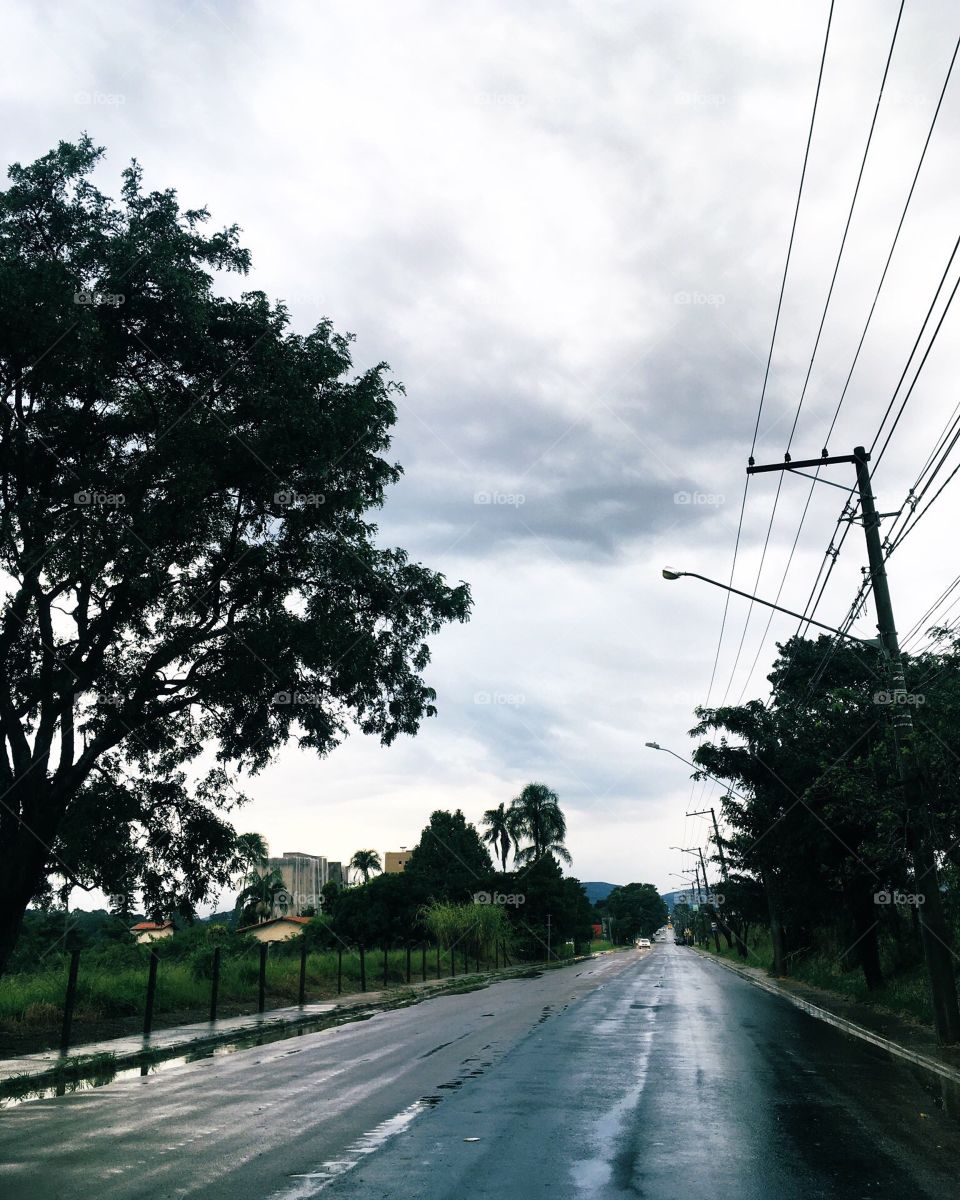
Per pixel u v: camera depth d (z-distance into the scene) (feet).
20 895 57.16
